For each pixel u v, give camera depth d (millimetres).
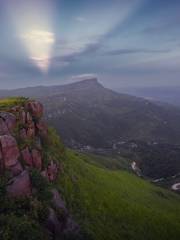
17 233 32531
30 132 48031
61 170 53719
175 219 74062
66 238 37562
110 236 47031
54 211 39469
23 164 42062
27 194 38375
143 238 52719
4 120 43531
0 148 38656
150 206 77500
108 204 58094
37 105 53969
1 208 34969
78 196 52031
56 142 62281
